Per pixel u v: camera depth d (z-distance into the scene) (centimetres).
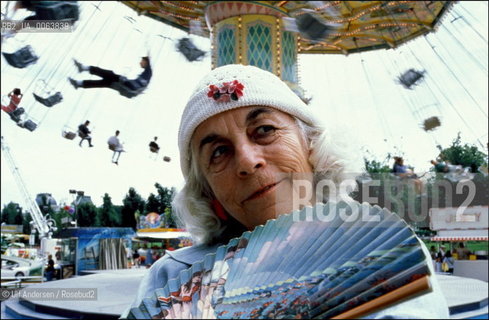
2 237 4194
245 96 130
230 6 1048
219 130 131
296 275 91
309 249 94
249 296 95
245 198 130
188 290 107
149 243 3125
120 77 812
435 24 1420
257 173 128
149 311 105
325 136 137
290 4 1055
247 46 1050
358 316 79
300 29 811
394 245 82
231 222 155
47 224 2402
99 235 2173
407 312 81
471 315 741
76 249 2122
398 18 1427
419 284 75
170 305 105
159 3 1251
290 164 129
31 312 852
